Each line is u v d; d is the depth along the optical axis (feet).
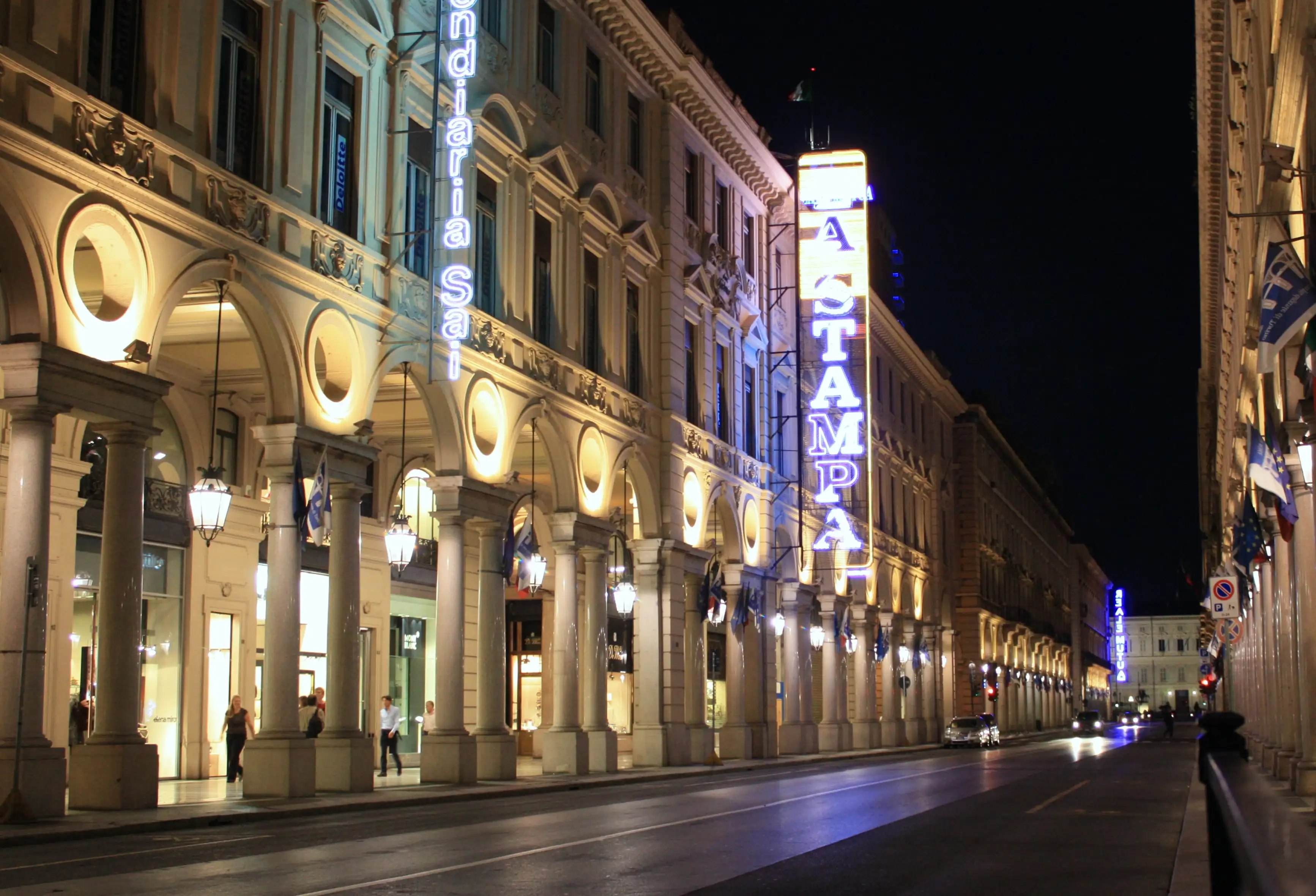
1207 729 14.89
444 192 85.61
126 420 58.18
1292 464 70.13
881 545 188.14
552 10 103.86
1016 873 39.17
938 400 238.89
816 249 148.97
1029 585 329.52
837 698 159.63
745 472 136.87
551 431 98.78
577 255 104.58
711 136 132.36
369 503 102.94
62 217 55.62
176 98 63.57
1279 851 9.96
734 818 58.03
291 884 34.78
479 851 43.93
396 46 81.92
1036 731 322.14
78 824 50.14
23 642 51.29
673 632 115.75
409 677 108.37
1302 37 44.19
